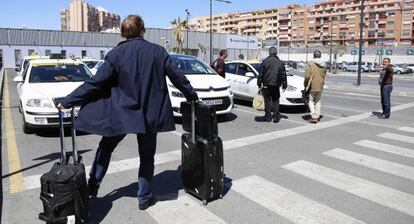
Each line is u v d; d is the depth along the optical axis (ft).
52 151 21.35
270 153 20.83
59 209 10.87
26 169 18.01
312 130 27.35
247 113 35.42
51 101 24.13
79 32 222.89
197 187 13.97
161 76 12.30
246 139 24.23
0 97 49.39
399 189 15.44
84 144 23.12
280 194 14.79
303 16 453.58
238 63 42.04
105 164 13.29
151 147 12.85
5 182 16.17
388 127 28.84
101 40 230.27
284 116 33.73
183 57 34.71
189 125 14.19
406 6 379.55
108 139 13.07
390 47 279.28
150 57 12.01
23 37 208.44
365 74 180.55
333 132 26.71
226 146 22.39
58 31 216.95
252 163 18.88
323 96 53.11
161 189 15.30
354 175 17.13
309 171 17.65
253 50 278.05
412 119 32.73
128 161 19.07
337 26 425.28
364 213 13.14
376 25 399.44
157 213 13.06
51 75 28.07
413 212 13.26
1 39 203.31
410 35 379.96
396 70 202.18
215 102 29.22
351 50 300.81
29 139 24.31
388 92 32.78
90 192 13.29
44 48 214.48
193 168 14.02
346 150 21.58
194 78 29.89
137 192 14.51
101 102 12.07
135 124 11.62
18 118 32.76
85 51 225.97
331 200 14.24
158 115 12.17
